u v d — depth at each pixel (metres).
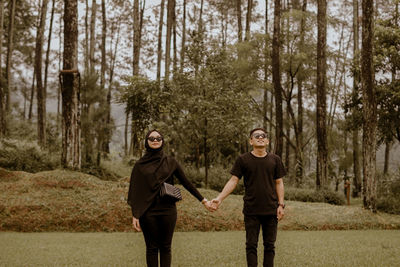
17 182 14.34
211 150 22.36
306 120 32.19
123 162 23.27
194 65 20.42
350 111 23.70
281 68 27.98
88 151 20.22
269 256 4.59
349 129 24.16
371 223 14.58
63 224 12.20
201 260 6.38
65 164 16.86
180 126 19.67
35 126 31.47
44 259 6.53
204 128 19.67
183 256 6.84
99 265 5.90
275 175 4.77
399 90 21.00
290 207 15.91
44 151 20.53
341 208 16.05
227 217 13.85
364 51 15.99
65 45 17.27
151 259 4.23
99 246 8.36
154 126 20.03
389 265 5.85
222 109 19.97
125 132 31.48
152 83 20.30
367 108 15.92
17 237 9.95
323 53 22.42
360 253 7.14
